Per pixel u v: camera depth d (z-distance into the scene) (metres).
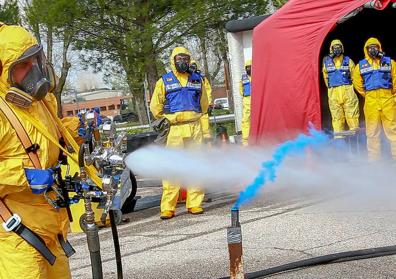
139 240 6.65
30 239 3.18
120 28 18.72
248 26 15.69
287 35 10.00
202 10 17.70
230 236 3.23
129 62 18.75
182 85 7.47
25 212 3.19
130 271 5.45
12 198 3.19
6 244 3.18
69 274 3.49
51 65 3.44
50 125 3.40
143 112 29.31
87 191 3.40
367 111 10.55
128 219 7.79
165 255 5.89
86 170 3.42
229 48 16.31
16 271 3.17
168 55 19.16
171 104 7.46
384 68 10.48
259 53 10.52
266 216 7.09
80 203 7.02
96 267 3.40
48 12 17.91
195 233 6.68
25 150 3.16
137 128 20.72
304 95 9.70
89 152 3.53
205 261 5.52
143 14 17.67
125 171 3.53
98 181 3.45
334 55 11.60
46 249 3.24
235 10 18.30
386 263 5.00
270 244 5.89
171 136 7.44
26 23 21.03
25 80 3.18
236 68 16.19
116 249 3.75
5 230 3.16
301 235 6.11
